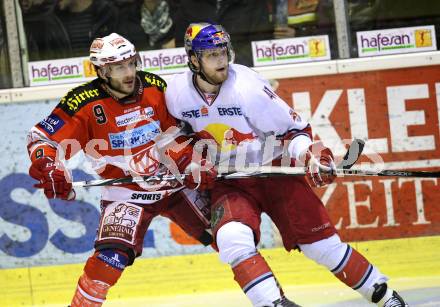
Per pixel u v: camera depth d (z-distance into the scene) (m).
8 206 13.88
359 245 13.70
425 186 13.61
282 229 9.80
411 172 9.64
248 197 9.77
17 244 13.91
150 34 14.12
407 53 13.89
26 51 14.13
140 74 10.20
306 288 13.45
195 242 13.74
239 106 9.67
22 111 13.83
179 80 9.90
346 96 13.64
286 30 13.95
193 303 13.11
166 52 14.11
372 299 9.55
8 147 13.83
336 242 9.58
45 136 9.91
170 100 9.95
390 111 13.62
